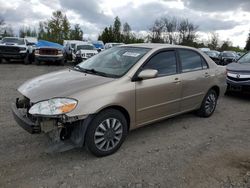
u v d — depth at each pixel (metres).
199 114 5.46
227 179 3.12
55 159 3.45
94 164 3.37
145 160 3.52
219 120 5.44
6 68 13.77
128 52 4.31
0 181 2.90
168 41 62.03
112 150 3.64
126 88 3.63
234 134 4.65
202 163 3.49
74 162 3.40
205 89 5.23
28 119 3.33
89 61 4.62
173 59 4.53
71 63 19.16
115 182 2.98
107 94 3.42
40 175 3.06
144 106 3.95
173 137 4.38
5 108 5.48
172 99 4.44
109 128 3.54
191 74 4.80
